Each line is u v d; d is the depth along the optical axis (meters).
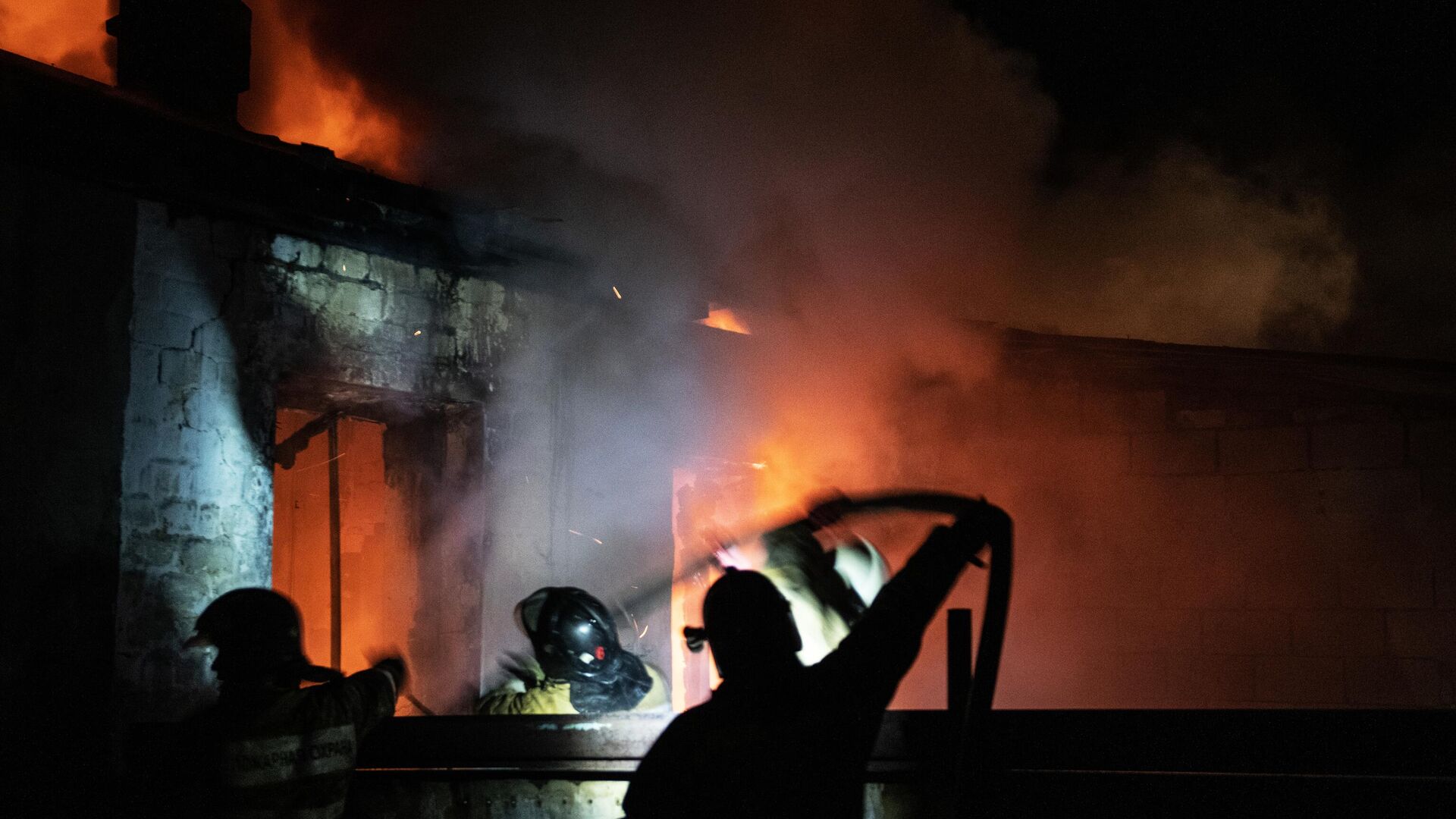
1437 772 3.03
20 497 5.63
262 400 6.72
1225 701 9.00
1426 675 8.26
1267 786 3.14
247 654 3.32
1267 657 8.88
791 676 2.24
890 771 3.45
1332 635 8.65
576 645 4.86
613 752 3.87
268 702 3.28
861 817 2.12
